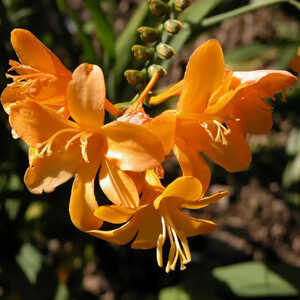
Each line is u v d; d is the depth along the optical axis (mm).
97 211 135
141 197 149
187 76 140
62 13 312
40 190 146
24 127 143
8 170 274
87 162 146
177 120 148
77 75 140
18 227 281
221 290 245
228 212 372
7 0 295
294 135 344
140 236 152
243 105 160
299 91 285
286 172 337
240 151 157
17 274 260
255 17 424
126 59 237
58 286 263
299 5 193
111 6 318
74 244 309
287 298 264
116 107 165
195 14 237
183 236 153
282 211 366
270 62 350
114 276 329
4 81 228
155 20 232
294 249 351
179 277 323
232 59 286
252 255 344
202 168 151
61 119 146
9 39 229
